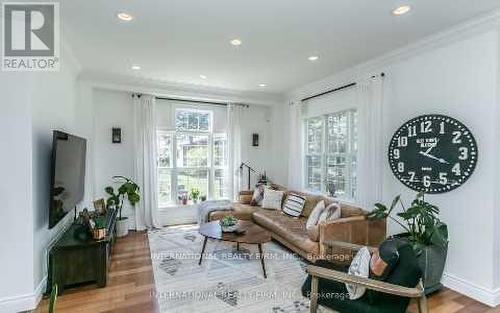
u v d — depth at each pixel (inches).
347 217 130.1
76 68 156.5
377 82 140.7
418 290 67.7
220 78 178.7
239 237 124.9
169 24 105.0
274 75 171.9
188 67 157.1
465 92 106.6
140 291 106.1
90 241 108.6
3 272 91.3
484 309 96.4
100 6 91.9
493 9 93.6
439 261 103.4
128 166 196.2
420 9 93.5
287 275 120.3
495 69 97.8
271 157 240.4
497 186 99.3
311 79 179.8
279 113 234.4
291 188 210.5
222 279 116.3
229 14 97.4
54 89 121.0
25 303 93.0
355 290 75.5
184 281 114.4
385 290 67.9
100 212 144.4
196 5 91.2
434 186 115.6
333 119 182.4
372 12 95.7
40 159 103.8
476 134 103.3
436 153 115.0
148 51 133.6
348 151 169.2
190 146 218.1
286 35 114.4
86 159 173.6
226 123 226.2
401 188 130.3
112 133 190.7
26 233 93.8
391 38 117.0
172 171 211.6
